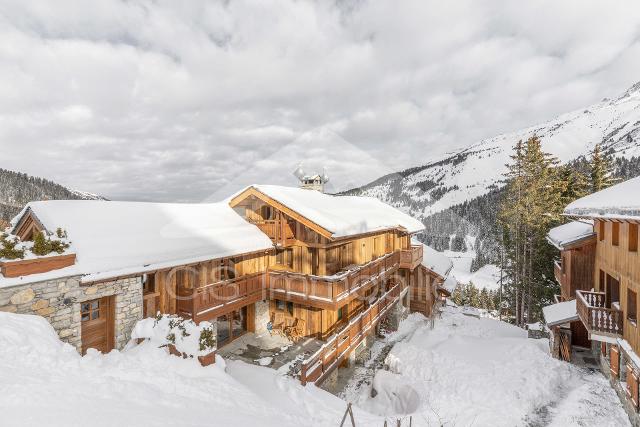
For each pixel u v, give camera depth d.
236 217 15.43
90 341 8.94
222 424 6.03
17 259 7.30
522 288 27.94
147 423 5.23
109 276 8.77
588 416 10.34
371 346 16.95
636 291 10.38
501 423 9.95
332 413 9.21
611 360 12.14
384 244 20.77
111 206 12.02
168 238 11.35
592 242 15.09
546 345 16.17
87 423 4.80
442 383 12.37
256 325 14.91
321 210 14.55
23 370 5.98
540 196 28.02
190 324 8.98
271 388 9.76
